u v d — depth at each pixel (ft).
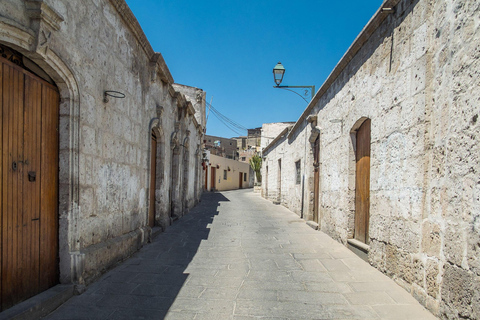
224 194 90.99
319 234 26.89
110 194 16.43
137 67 20.71
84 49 13.44
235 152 186.70
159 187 28.07
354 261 18.03
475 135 9.16
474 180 9.12
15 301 10.14
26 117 10.70
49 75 11.86
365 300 12.38
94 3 14.39
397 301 12.27
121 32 17.80
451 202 10.25
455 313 9.76
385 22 16.19
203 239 24.38
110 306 11.68
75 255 12.71
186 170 41.73
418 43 12.96
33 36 10.18
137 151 20.88
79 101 12.94
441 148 11.02
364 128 19.77
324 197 27.78
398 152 14.34
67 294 12.07
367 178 19.01
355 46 19.74
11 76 10.03
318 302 12.21
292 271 16.22
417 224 12.53
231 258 18.83
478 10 9.30
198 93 70.08
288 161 50.98
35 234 11.15
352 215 21.24
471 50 9.53
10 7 9.41
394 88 14.96
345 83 22.48
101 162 15.28
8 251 9.84
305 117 37.86
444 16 11.18
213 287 13.89
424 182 12.07
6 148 9.78
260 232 27.66
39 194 11.37
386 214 15.43
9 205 9.89
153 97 24.61
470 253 9.15
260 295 12.96
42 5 10.11
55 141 12.36
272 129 99.66
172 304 11.99
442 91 11.14
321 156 29.30
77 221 12.94
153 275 15.43
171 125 32.78
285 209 49.70
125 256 18.10
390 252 14.93
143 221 22.41
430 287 11.38
